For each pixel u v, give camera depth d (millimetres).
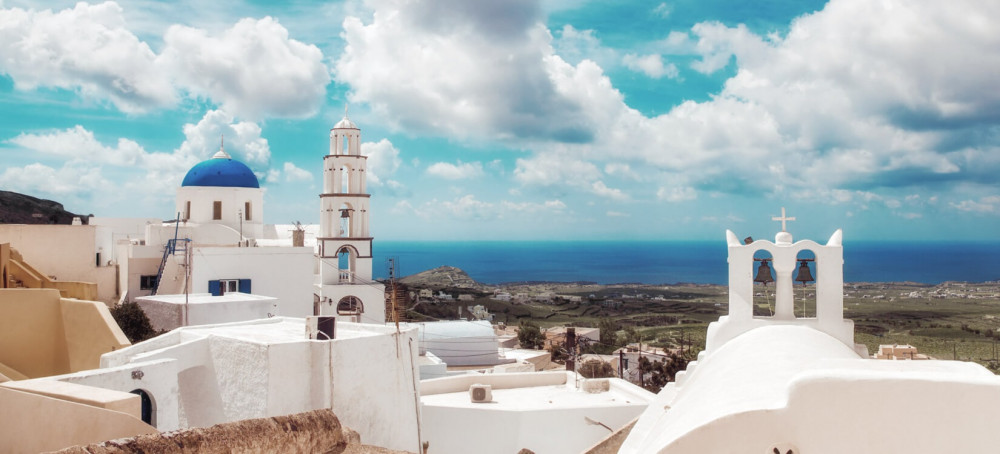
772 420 9500
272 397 22031
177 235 51750
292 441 17078
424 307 151375
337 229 57500
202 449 14398
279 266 48281
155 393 20281
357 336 25656
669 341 114688
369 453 18656
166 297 37500
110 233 53938
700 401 12016
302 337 24656
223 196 56844
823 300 17469
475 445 30328
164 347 24734
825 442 9266
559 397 33188
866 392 9086
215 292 46219
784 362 12500
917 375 8953
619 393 33938
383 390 24656
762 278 18328
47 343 25828
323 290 55500
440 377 36625
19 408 15375
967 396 8727
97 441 14523
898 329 113750
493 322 142875
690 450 9844
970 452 8703
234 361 23219
